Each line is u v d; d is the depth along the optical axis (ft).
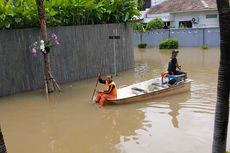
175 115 31.17
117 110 33.65
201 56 72.84
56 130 28.91
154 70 57.93
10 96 41.52
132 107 34.42
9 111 35.17
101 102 35.27
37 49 44.27
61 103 37.35
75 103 37.06
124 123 29.73
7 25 41.70
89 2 50.55
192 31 94.48
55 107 35.86
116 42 56.18
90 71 51.90
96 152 24.03
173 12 107.14
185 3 108.58
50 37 46.29
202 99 36.27
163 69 58.80
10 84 42.11
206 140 24.85
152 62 68.59
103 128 28.78
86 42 51.13
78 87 45.37
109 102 35.37
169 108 33.47
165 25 112.27
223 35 13.98
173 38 95.66
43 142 26.43
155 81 40.91
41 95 41.45
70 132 28.25
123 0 57.00
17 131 29.07
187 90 40.29
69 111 34.17
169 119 30.12
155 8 117.60
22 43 43.16
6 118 32.83
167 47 92.43
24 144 26.17
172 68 39.81
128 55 59.36
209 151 22.94
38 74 44.75
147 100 36.68
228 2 13.85
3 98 40.68
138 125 29.01
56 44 46.83
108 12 54.75
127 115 31.91
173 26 110.22
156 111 32.63
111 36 53.78
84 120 31.12
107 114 32.53
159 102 35.78
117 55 56.54
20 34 42.98
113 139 26.16
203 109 32.65
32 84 44.19
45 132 28.55
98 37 52.90
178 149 23.49
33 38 44.24
